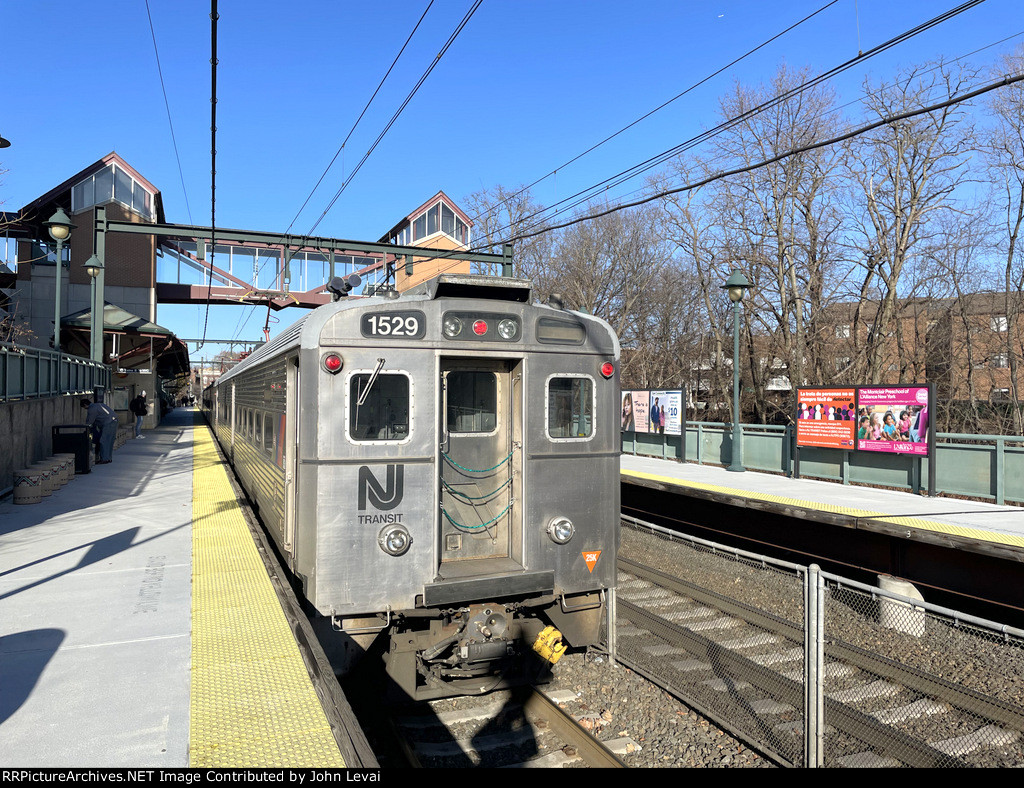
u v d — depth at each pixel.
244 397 11.44
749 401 30.88
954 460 10.21
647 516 13.44
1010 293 22.88
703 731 5.63
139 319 27.00
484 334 5.91
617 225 34.19
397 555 5.61
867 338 25.84
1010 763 4.78
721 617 7.44
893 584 7.96
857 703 5.64
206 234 17.28
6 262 30.34
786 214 26.64
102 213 17.89
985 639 6.55
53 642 4.98
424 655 5.75
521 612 6.28
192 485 13.06
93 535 8.69
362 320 5.58
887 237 24.50
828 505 9.43
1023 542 6.93
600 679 6.68
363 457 5.54
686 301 34.94
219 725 3.68
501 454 6.26
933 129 23.03
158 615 5.55
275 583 6.43
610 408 6.46
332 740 3.50
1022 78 6.04
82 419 17.25
